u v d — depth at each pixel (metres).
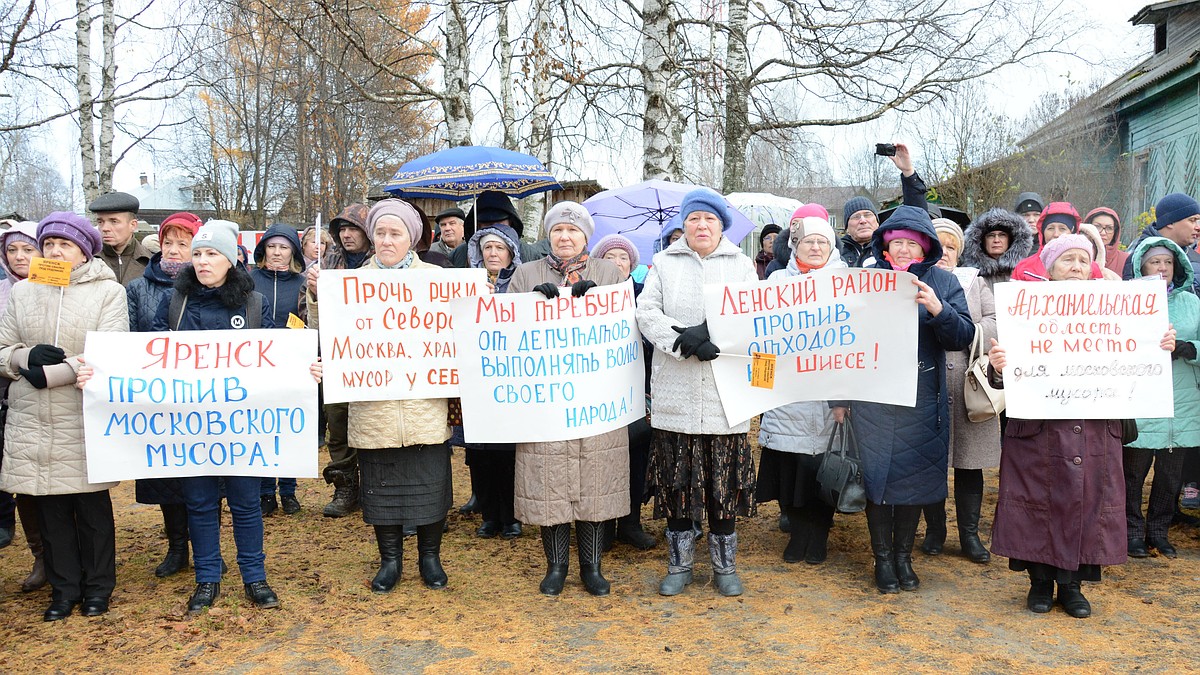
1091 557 4.05
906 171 4.78
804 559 5.14
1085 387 4.17
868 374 4.34
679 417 4.31
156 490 4.54
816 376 4.38
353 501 6.26
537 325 4.39
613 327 4.50
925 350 4.42
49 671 3.64
